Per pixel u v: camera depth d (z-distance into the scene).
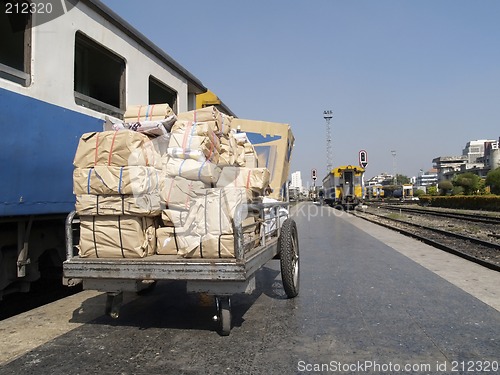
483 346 4.03
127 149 4.09
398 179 153.38
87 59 5.95
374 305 5.52
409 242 12.72
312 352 3.92
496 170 50.34
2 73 4.42
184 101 8.78
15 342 4.23
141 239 4.20
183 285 6.86
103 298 6.04
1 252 4.79
